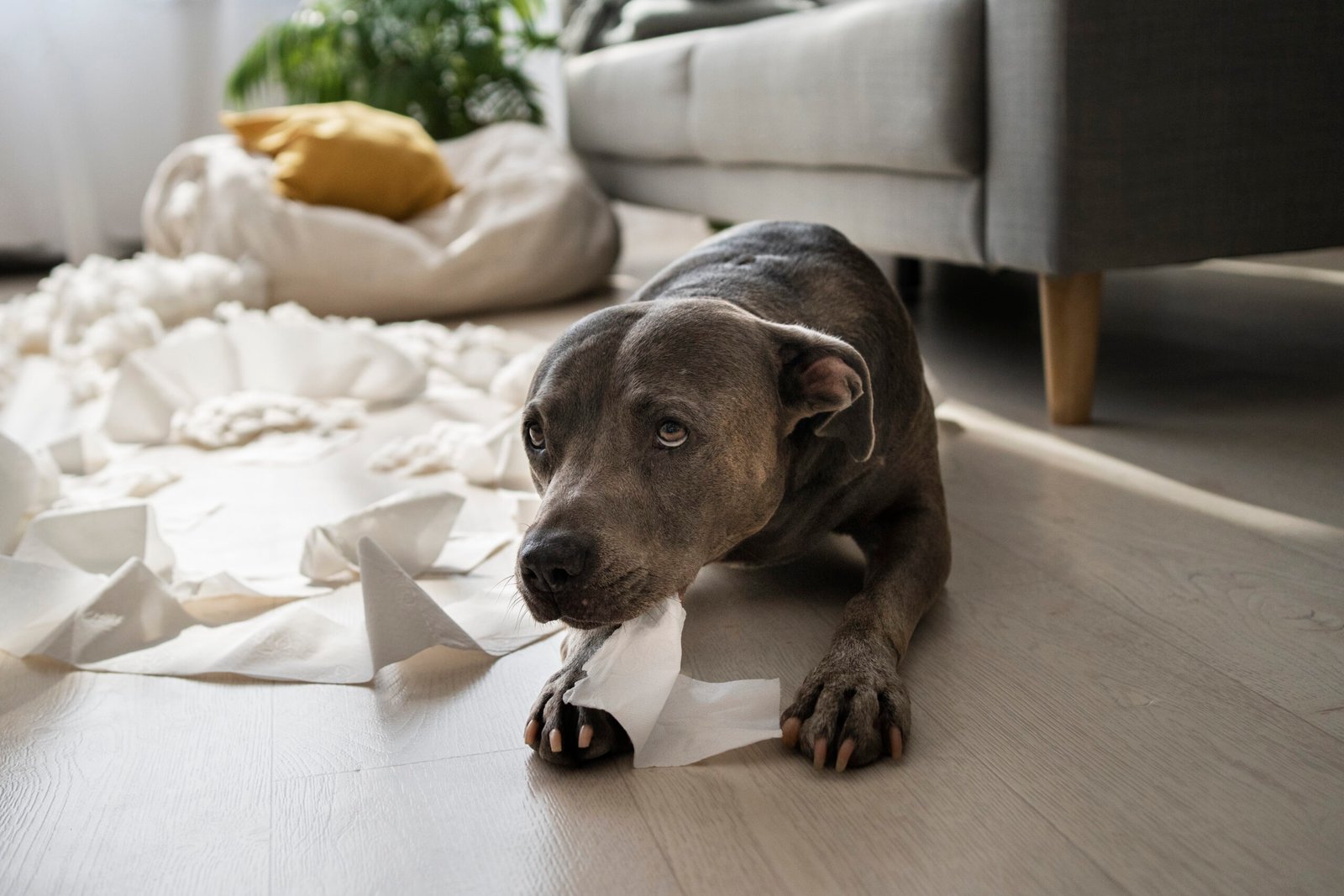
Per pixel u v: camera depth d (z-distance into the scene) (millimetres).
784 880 990
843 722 1168
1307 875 958
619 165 4582
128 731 1308
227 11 5703
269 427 2592
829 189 3014
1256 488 1894
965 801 1090
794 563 1731
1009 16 2193
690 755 1190
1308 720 1201
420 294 3768
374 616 1416
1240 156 2199
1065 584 1589
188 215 4000
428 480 2225
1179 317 3189
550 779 1171
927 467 1628
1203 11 2117
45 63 5336
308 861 1054
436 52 5395
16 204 5473
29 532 1685
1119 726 1212
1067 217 2160
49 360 3459
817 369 1340
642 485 1260
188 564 1813
